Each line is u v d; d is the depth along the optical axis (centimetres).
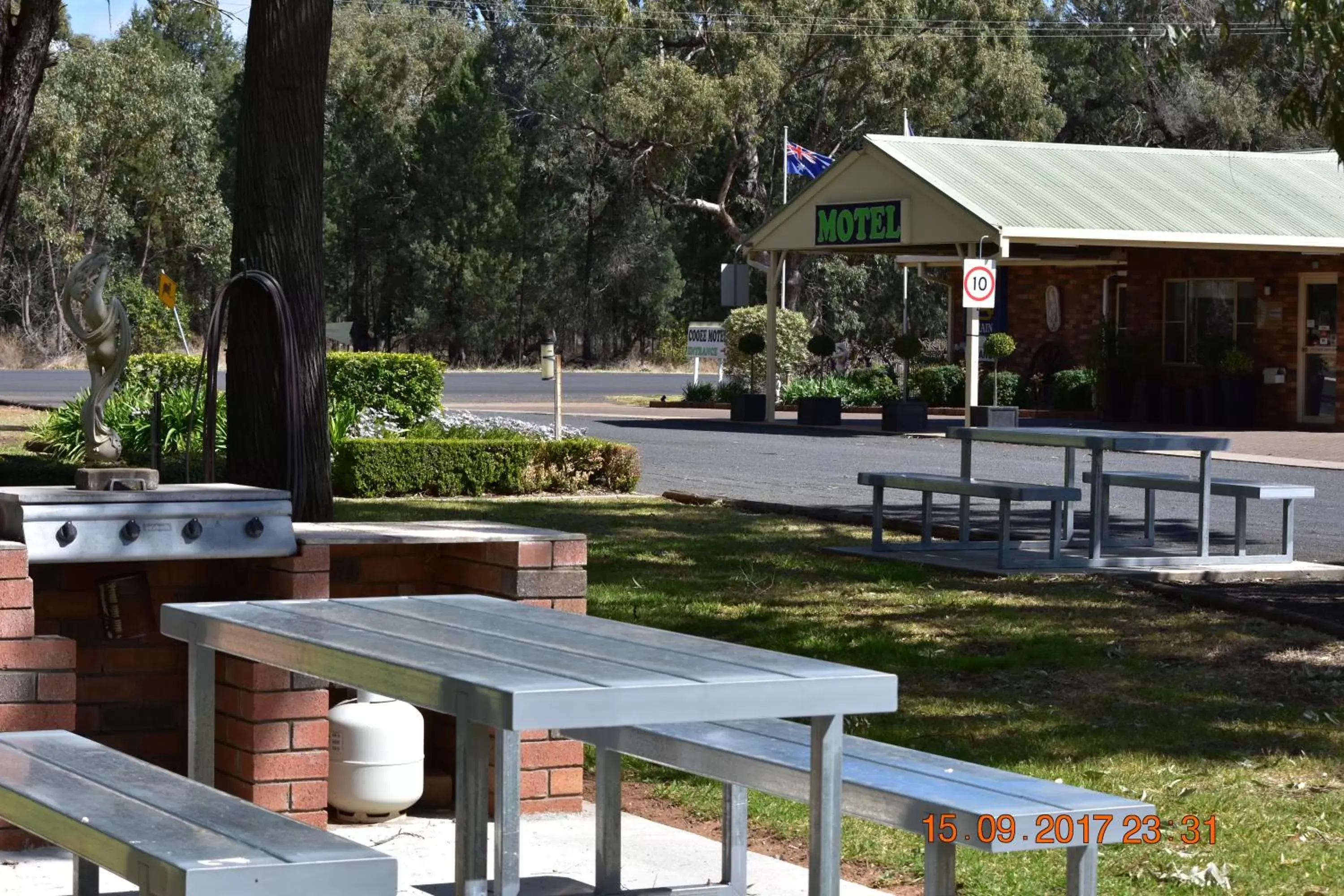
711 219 6244
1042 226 2384
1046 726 687
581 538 554
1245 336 2722
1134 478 1246
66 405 2023
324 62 887
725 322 3572
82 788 365
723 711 313
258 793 506
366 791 535
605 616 919
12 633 485
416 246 5894
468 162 5891
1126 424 2709
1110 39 5428
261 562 548
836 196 2694
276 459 878
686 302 6475
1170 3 1456
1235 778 606
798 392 3369
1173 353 2822
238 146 887
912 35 4850
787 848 535
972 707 723
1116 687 765
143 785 369
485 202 5925
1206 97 4953
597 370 5981
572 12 5219
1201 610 970
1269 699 743
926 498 1210
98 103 5109
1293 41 1198
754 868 497
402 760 539
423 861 495
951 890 386
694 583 1043
